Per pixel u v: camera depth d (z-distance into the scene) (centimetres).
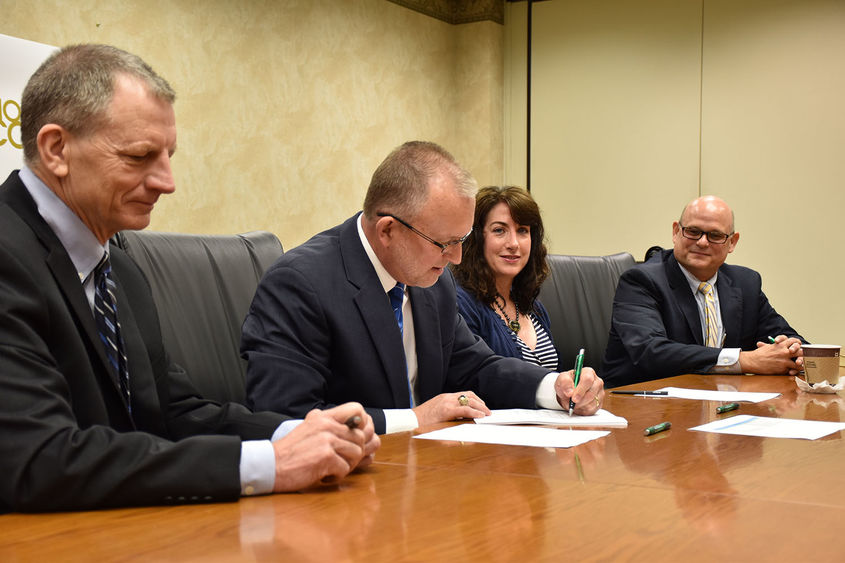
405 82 607
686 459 129
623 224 622
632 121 616
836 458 129
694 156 595
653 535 88
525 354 288
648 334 304
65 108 123
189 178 457
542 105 647
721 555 82
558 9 638
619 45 618
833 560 80
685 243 323
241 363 221
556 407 188
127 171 125
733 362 278
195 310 215
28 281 114
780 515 96
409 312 204
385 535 89
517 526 92
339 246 193
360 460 119
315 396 177
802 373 269
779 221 567
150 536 89
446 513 98
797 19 556
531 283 296
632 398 209
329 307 183
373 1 577
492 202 285
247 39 490
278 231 511
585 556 82
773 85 566
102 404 123
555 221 646
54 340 119
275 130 508
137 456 102
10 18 370
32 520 96
